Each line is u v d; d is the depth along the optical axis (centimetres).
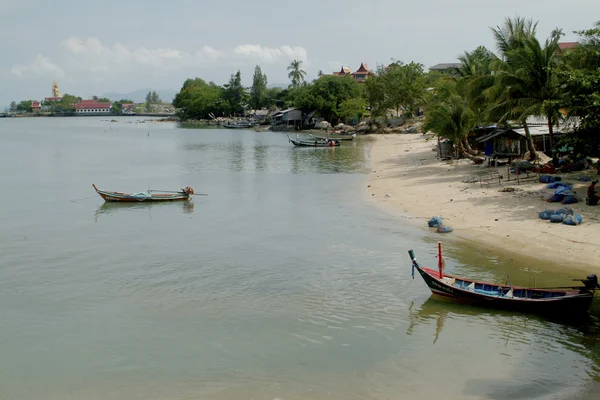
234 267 3117
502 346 2086
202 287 2808
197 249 3503
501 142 6147
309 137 13412
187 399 1784
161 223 4281
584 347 2048
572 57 4566
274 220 4256
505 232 3441
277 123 17675
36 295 2734
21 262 3278
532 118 6725
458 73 7450
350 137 12250
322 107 15950
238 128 19975
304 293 2691
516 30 5431
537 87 4934
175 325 2353
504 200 4200
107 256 3384
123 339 2230
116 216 4578
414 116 15600
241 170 7519
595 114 3759
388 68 14500
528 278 2711
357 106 15262
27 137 16275
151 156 9862
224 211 4684
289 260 3219
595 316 2328
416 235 3616
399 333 2227
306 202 4941
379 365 1967
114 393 1836
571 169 4869
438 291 2570
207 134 16812
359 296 2638
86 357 2084
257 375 1917
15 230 4084
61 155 10244
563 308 2295
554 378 1831
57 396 1828
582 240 3120
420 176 5919
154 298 2670
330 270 3020
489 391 1769
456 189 4862
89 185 6356
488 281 2706
